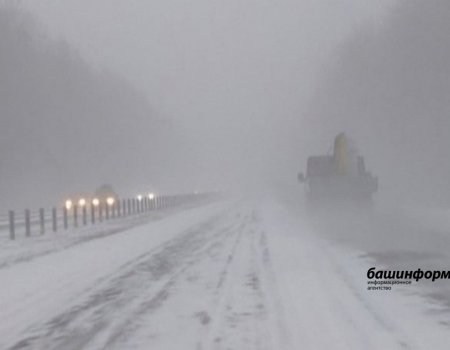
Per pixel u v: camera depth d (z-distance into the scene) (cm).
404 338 769
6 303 1092
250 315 924
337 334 796
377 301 1004
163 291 1159
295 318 894
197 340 794
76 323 916
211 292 1127
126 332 852
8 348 789
